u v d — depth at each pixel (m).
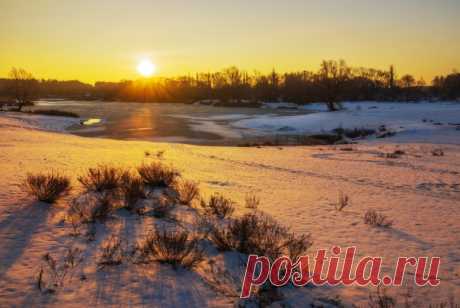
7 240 5.57
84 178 10.28
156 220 7.11
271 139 37.72
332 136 39.78
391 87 122.06
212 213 7.92
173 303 4.10
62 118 53.09
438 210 9.03
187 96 159.62
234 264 5.22
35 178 8.50
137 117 62.72
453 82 109.75
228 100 133.50
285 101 124.31
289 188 11.51
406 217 8.31
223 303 4.16
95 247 5.52
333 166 16.70
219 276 4.81
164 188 10.12
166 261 5.09
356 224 7.63
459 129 37.16
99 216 6.84
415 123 43.22
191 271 4.91
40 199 7.65
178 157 18.09
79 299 4.06
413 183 12.72
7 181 9.28
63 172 11.24
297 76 137.50
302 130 45.88
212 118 62.78
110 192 8.74
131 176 10.68
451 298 4.52
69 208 7.38
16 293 4.10
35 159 13.77
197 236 6.26
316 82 82.25
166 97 158.38
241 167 15.77
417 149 24.78
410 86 129.25
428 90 128.88
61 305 3.93
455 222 7.96
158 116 65.94
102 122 52.81
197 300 4.19
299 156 20.50
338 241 6.51
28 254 5.13
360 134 40.22
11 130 29.34
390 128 40.44
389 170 15.65
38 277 4.48
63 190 8.14
